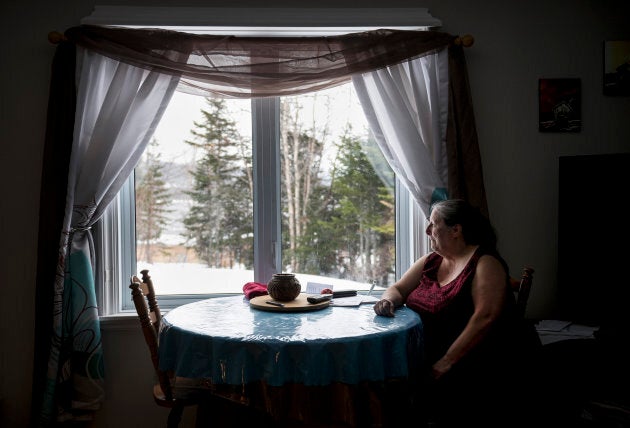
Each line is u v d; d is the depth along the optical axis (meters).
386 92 2.30
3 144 2.28
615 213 2.15
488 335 1.63
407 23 2.34
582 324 2.21
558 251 2.29
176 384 1.90
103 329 2.29
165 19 2.27
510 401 1.61
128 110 2.22
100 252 2.30
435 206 1.93
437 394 1.67
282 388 1.50
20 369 2.28
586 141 2.46
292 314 1.81
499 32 2.42
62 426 2.19
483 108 2.43
